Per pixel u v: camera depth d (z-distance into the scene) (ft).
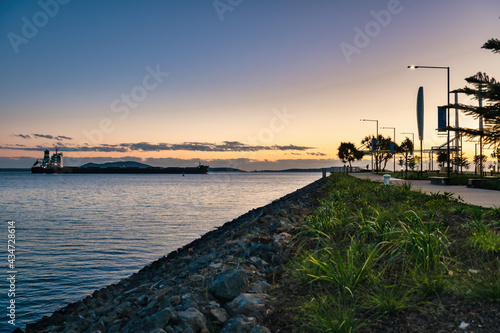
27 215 121.49
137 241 71.82
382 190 53.01
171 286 21.88
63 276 48.93
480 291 13.35
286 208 52.19
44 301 40.45
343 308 13.50
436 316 12.58
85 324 21.47
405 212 27.14
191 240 72.59
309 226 27.30
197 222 100.68
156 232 82.99
